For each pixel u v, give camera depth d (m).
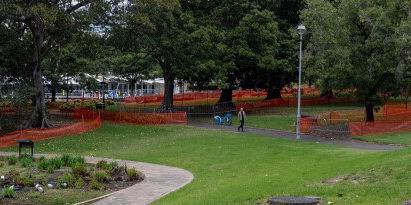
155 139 28.39
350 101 54.09
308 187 11.78
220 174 17.88
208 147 24.33
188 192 14.56
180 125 35.19
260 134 30.16
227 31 40.97
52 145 25.92
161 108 41.34
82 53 40.84
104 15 31.97
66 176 15.95
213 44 39.09
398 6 30.50
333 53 29.47
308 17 30.88
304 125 31.45
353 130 29.06
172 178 17.48
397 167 12.80
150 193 14.83
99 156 22.88
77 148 25.28
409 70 30.98
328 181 12.37
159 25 36.50
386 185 11.08
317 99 52.69
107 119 37.84
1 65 34.16
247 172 17.77
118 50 39.34
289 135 29.89
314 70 30.55
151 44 36.34
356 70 30.44
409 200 9.88
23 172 17.66
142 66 56.56
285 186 12.47
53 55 45.56
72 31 29.52
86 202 13.32
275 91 53.47
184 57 37.62
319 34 29.91
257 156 21.08
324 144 25.23
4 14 27.78
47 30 29.73
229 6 41.09
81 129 30.77
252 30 39.97
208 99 63.12
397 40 28.30
